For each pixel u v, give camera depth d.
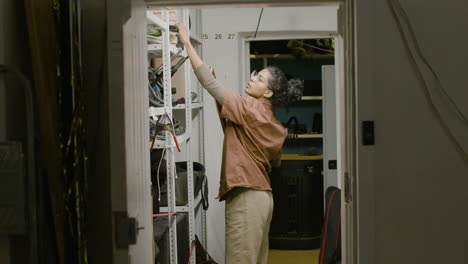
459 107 1.62
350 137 1.64
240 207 2.43
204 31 3.66
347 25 1.63
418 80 1.61
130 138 1.50
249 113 2.42
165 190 2.70
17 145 1.26
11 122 1.33
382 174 1.62
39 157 1.40
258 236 2.45
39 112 1.41
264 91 2.63
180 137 2.62
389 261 1.63
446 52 1.61
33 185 1.31
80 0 1.64
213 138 3.68
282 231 4.28
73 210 1.49
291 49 4.39
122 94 1.46
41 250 1.40
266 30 3.64
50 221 1.46
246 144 2.47
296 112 4.84
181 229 2.73
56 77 1.48
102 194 1.67
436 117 1.62
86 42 1.65
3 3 1.32
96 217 1.67
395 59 1.61
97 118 1.66
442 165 1.63
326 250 2.97
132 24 1.50
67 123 1.51
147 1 1.67
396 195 1.63
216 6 1.70
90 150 1.66
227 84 3.67
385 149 1.62
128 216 1.49
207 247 3.68
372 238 1.60
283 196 4.25
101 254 1.67
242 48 3.75
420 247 1.64
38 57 1.39
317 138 4.81
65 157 1.47
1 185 1.26
